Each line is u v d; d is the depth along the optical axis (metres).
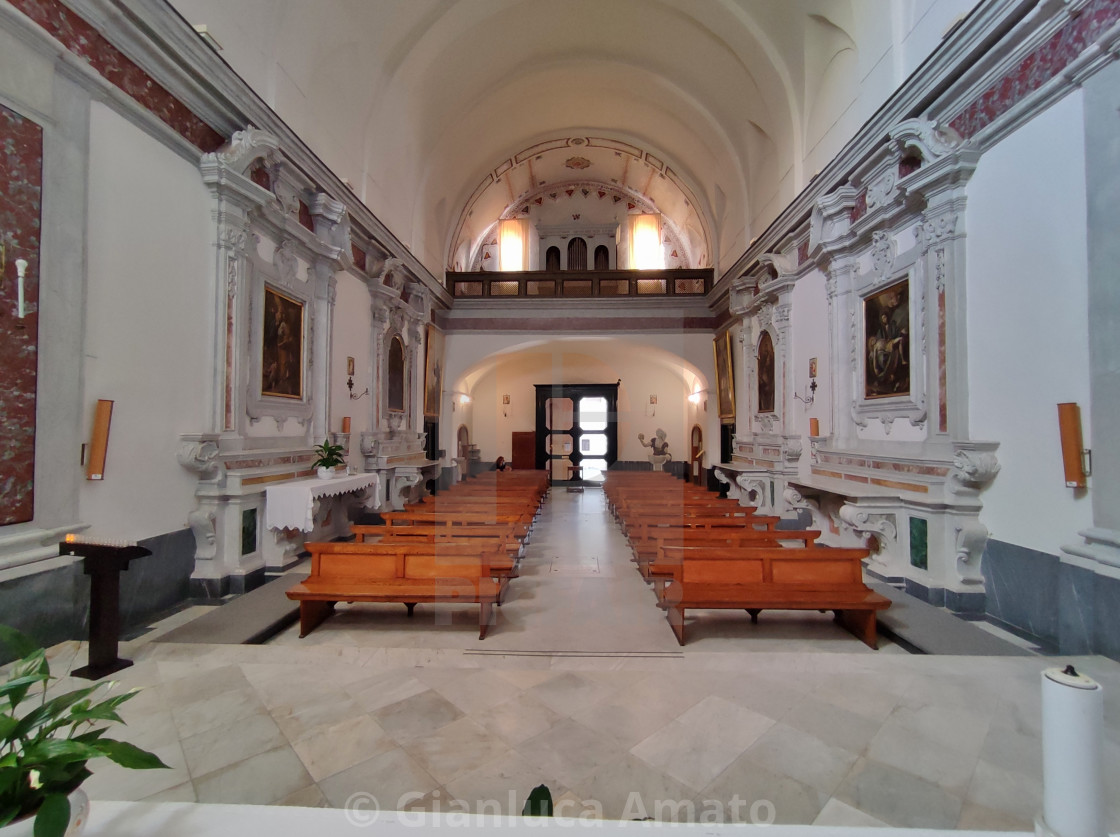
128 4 3.79
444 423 8.27
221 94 4.75
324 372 6.82
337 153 7.30
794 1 6.93
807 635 4.05
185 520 4.60
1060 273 3.70
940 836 1.53
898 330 5.47
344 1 6.53
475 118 10.99
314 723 2.54
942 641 3.73
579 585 4.53
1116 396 3.30
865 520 5.11
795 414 8.00
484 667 3.16
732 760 2.28
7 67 3.15
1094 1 3.43
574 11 9.33
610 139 13.09
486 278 12.86
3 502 3.15
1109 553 3.29
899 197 5.20
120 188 3.94
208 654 3.28
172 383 4.45
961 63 4.42
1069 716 1.35
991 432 4.29
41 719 1.20
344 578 4.16
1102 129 3.35
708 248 12.77
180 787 2.08
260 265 5.59
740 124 9.65
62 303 3.49
